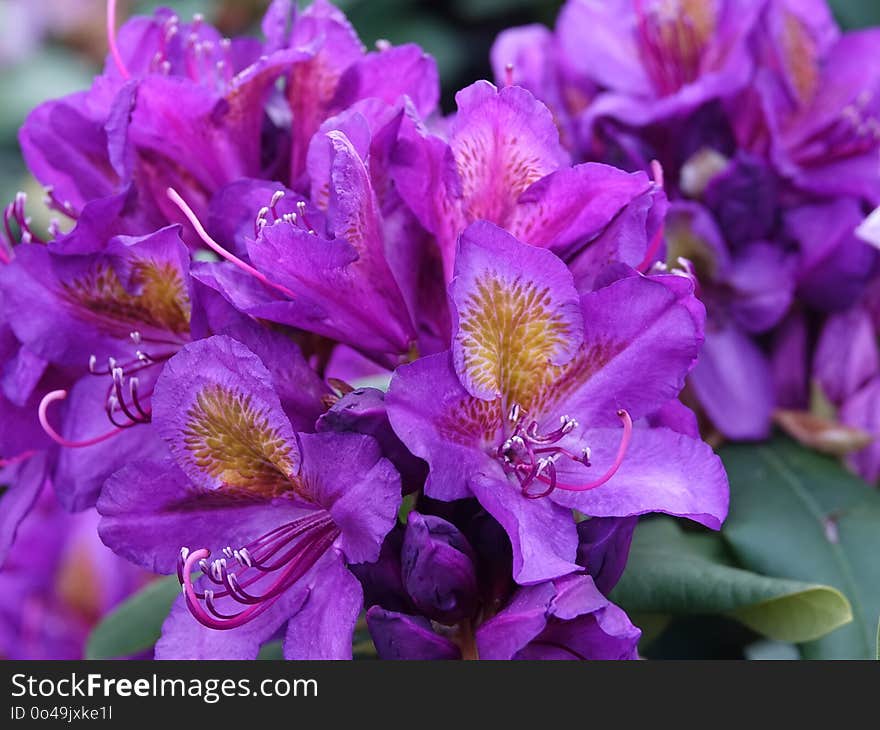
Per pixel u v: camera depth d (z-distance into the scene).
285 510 0.62
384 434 0.60
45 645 0.77
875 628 0.67
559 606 0.59
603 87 0.75
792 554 0.69
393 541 0.60
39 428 0.65
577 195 0.62
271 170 0.66
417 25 0.93
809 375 0.74
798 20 0.73
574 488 0.61
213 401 0.60
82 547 0.77
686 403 0.73
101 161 0.66
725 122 0.72
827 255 0.72
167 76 0.64
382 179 0.63
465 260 0.60
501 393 0.61
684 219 0.71
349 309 0.62
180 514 0.61
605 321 0.61
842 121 0.73
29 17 1.10
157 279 0.63
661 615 0.68
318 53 0.65
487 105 0.61
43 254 0.63
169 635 0.61
